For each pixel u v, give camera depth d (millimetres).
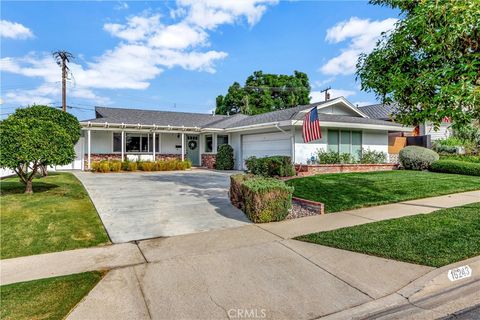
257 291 3436
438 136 22062
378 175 12656
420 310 3117
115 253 4688
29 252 4766
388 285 3555
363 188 9750
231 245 4980
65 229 5797
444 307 3184
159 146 20578
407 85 5871
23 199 8062
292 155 14438
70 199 8258
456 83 5195
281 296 3328
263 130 16984
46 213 6781
